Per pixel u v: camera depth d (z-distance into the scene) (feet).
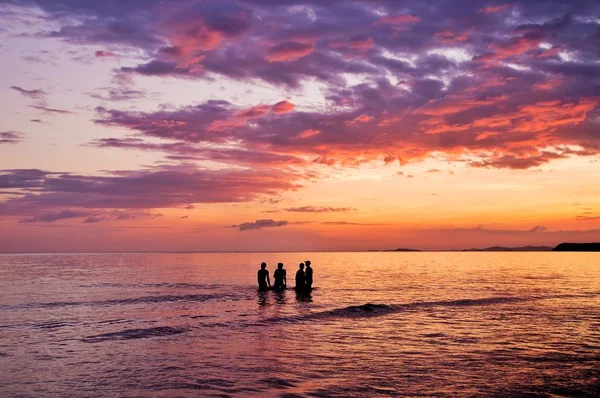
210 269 229.86
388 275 186.60
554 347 49.26
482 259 483.92
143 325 60.49
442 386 34.83
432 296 100.27
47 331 56.34
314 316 69.05
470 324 63.77
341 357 43.98
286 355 44.57
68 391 33.32
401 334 56.08
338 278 164.76
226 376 37.17
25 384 34.94
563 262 377.71
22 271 211.61
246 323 62.49
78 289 112.78
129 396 32.22
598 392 33.83
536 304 87.10
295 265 286.46
